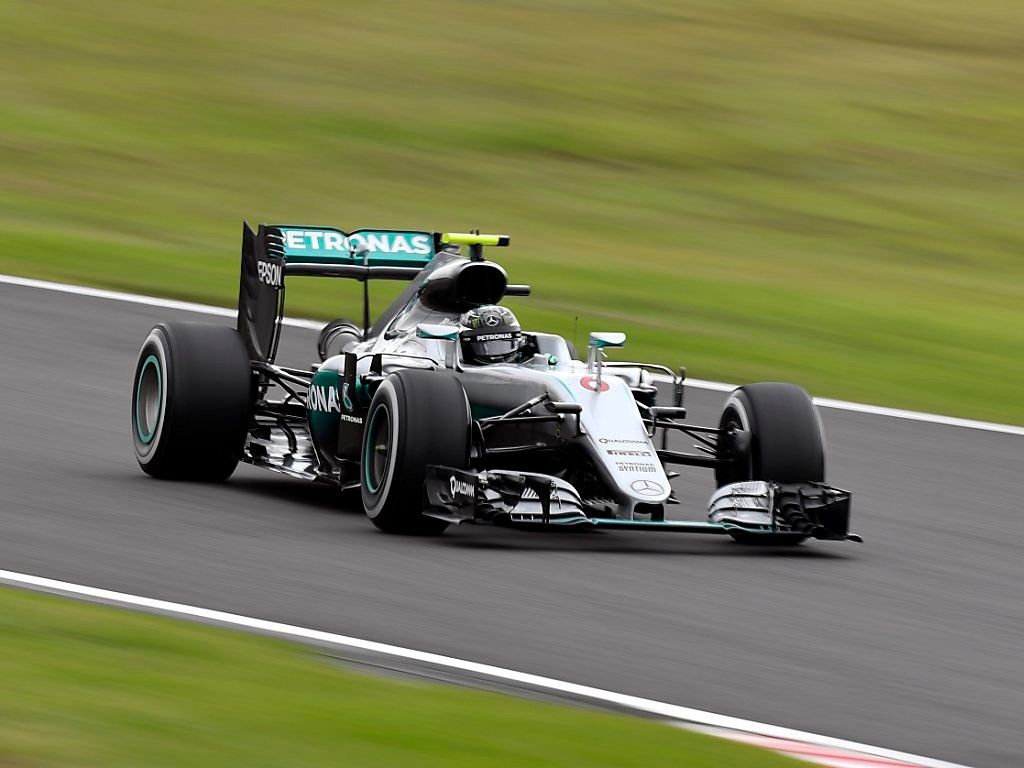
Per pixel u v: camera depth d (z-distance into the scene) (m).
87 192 74.31
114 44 97.12
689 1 112.62
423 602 24.64
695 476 39.12
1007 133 93.81
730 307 62.41
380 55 98.19
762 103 95.12
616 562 28.41
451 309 33.47
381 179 79.94
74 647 20.53
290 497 33.38
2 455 35.84
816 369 54.03
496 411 30.91
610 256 69.94
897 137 91.94
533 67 97.88
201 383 33.34
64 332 51.16
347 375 31.98
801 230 77.44
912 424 47.38
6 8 101.62
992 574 30.72
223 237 68.81
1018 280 72.56
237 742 17.30
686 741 18.55
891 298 66.75
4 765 15.97
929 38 109.12
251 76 93.56
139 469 35.31
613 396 30.53
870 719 20.58
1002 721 20.95
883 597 27.66
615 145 87.38
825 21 110.88
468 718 18.75
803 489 30.45
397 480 28.67
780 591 27.22
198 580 25.22
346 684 19.83
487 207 76.88
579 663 22.02
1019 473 42.16
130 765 16.33
